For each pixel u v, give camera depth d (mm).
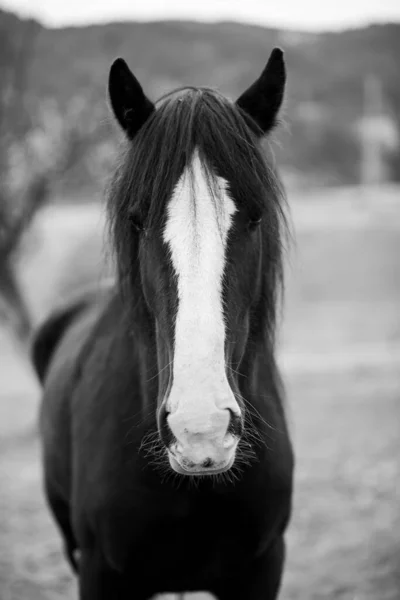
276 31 119688
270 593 3098
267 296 2840
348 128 77750
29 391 14562
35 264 24234
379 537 5539
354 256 25859
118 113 2850
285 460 3029
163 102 2729
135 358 3031
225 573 3016
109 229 2818
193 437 2168
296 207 35938
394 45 123562
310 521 5965
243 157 2520
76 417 3279
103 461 2955
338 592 4750
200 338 2256
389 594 4680
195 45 99500
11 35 11016
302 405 10102
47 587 5168
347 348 15859
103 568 3020
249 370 2812
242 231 2463
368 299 21969
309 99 89500
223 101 2656
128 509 2852
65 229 28484
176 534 2865
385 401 10023
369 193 45562
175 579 3002
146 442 2805
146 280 2547
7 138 10734
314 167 68625
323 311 20828
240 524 2873
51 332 4781
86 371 3377
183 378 2229
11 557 5719
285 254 3068
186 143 2467
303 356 14969
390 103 93875
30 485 7809
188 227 2373
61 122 10695
